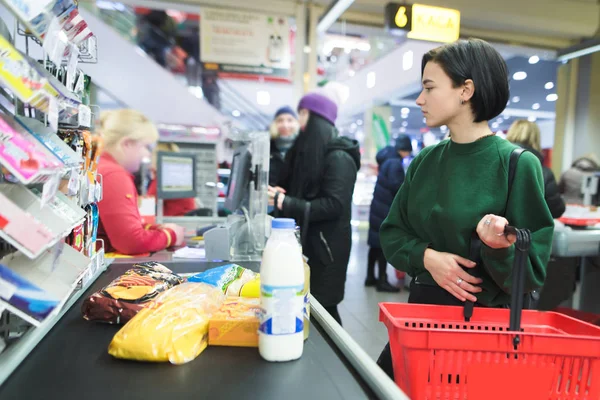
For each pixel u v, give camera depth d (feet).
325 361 2.40
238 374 2.22
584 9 14.30
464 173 3.59
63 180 2.97
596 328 2.78
